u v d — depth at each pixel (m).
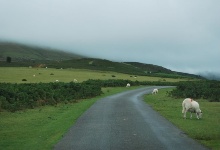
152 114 28.88
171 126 21.64
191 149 14.70
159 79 128.25
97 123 23.02
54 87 47.84
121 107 35.62
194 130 19.95
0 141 16.53
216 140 16.91
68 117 26.56
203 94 48.78
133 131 19.55
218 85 57.72
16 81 80.19
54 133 18.88
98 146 15.27
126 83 92.81
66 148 14.82
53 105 36.72
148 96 57.94
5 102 30.94
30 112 29.89
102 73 144.00
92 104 39.19
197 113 26.19
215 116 27.98
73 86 51.06
